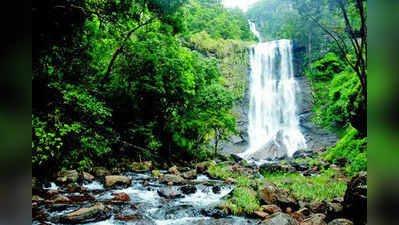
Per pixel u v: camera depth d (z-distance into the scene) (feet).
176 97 51.88
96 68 40.04
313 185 32.17
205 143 69.26
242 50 133.18
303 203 24.56
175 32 43.09
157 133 54.60
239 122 113.50
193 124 57.93
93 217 18.70
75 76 34.42
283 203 23.73
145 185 31.17
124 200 24.31
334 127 90.89
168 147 57.88
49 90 27.89
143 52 43.24
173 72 47.73
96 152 35.88
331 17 34.47
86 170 34.09
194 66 61.36
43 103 27.66
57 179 27.22
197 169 49.32
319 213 21.31
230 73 125.08
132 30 40.47
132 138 47.14
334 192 28.27
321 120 89.04
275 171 49.67
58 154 28.45
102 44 38.45
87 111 30.86
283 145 96.02
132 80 45.14
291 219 18.37
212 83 69.62
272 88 124.77
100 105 32.35
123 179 30.25
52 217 18.28
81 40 32.81
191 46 124.16
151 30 46.11
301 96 114.32
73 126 28.32
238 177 40.27
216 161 66.90
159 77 46.11
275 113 119.55
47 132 26.00
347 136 51.06
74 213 18.26
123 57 45.21
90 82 37.52
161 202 24.64
